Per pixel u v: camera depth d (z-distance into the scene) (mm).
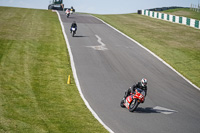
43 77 28078
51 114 18359
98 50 41688
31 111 18562
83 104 21250
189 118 19797
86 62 35062
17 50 37906
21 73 28609
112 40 50156
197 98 25469
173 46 49969
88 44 45219
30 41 43969
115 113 19562
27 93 22766
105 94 24203
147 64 36531
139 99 19250
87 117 18359
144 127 17141
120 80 28969
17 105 19562
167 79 31078
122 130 16406
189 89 28250
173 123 18359
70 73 30250
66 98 22484
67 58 36156
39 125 16047
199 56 44125
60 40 46531
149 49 45438
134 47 46000
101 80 28453
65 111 19281
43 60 34438
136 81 29156
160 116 19594
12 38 44844
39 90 23969
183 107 22375
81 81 27719
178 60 40250
